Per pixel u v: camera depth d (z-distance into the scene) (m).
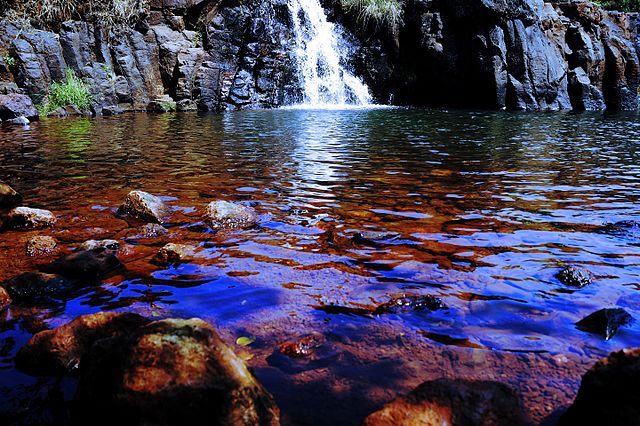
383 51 21.98
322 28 21.22
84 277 3.42
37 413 2.03
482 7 19.67
